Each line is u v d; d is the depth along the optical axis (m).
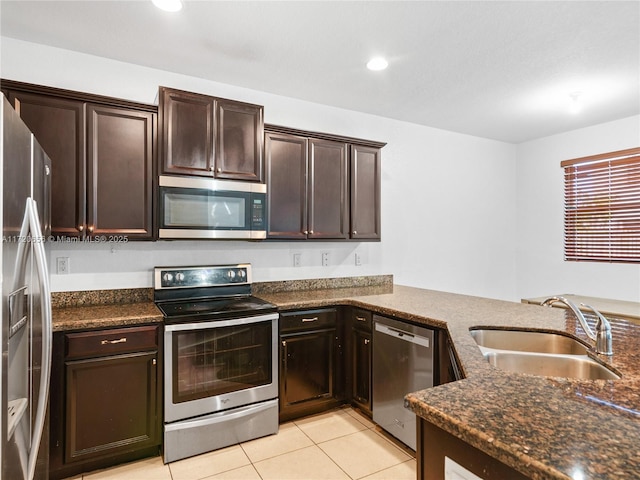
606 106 3.42
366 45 2.35
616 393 0.99
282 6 1.96
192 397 2.24
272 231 2.79
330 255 3.44
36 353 1.40
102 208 2.25
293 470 2.12
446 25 2.13
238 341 2.39
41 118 2.12
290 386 2.61
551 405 0.91
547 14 2.02
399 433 2.35
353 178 3.15
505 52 2.44
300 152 2.92
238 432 2.38
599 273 3.93
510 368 1.53
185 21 2.10
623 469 0.64
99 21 2.10
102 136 2.26
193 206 2.44
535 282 4.51
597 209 3.96
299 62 2.59
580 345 1.65
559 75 2.78
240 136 2.62
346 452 2.30
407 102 3.33
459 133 4.26
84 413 2.02
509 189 4.68
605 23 2.10
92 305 2.48
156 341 2.17
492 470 0.78
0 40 2.28
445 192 4.15
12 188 1.19
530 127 4.06
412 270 3.92
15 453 1.21
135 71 2.63
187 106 2.45
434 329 2.11
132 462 2.19
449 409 0.89
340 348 2.84
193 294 2.70
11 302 1.16
